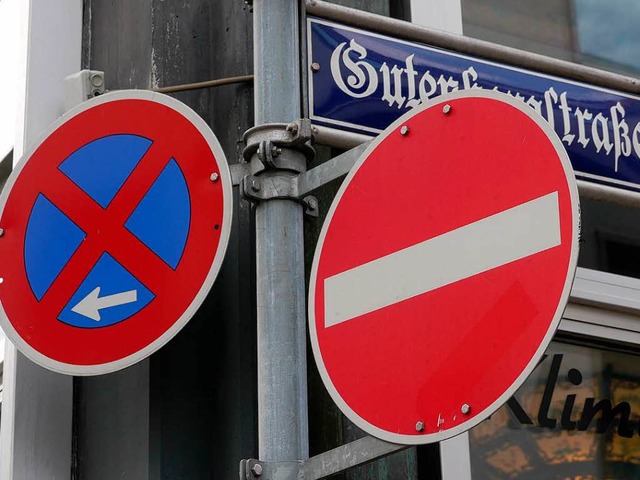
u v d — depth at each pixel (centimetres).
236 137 716
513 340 473
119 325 629
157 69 739
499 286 485
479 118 519
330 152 722
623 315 809
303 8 631
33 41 795
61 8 814
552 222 479
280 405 536
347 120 630
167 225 630
